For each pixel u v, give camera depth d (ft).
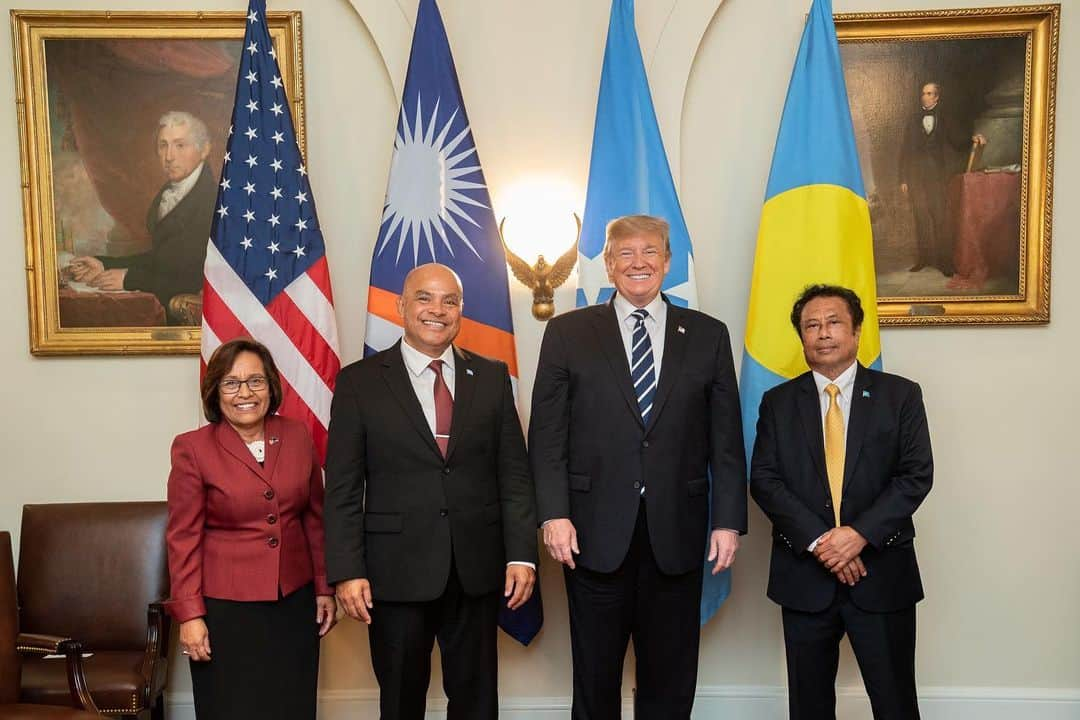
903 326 11.32
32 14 11.10
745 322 11.51
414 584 8.27
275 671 8.02
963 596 11.45
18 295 11.41
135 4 11.33
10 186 11.38
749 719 11.39
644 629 8.93
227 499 7.97
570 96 11.46
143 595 10.44
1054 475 11.36
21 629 10.42
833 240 10.38
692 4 11.29
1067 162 11.24
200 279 11.38
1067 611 11.39
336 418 8.58
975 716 11.39
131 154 11.30
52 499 11.48
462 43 11.48
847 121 10.60
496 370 9.01
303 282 10.48
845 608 8.54
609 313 9.14
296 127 11.31
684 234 10.72
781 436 8.91
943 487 11.44
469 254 10.71
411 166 10.71
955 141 11.23
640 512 8.74
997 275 11.25
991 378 11.38
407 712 8.52
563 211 11.41
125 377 11.47
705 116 11.52
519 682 11.48
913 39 11.19
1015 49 11.12
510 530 8.74
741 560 11.43
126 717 9.40
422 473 8.43
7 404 11.44
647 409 8.82
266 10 11.18
